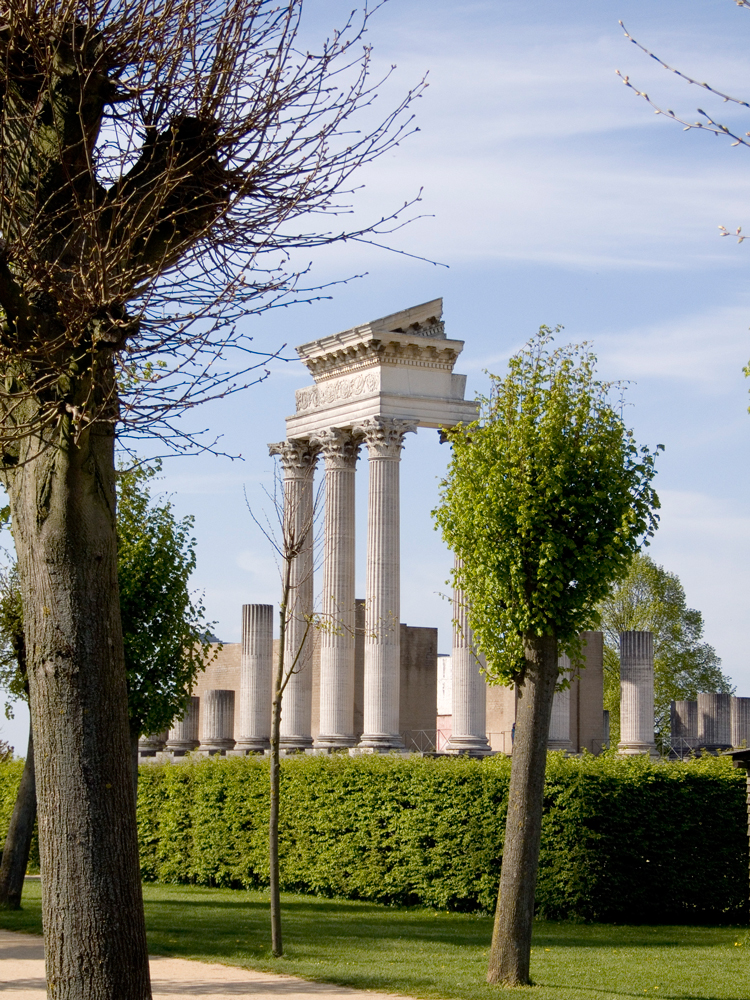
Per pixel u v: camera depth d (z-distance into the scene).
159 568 39.50
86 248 14.77
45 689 14.25
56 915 13.96
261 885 45.34
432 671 73.12
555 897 36.78
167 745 73.00
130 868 14.22
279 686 29.38
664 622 102.00
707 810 37.62
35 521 14.39
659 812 37.25
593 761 38.31
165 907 38.97
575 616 26.73
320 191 15.52
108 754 14.26
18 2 13.87
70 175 14.48
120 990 13.87
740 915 37.84
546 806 37.22
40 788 14.24
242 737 66.81
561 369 28.14
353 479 66.50
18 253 13.79
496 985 24.20
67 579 14.30
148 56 14.80
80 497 14.38
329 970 25.91
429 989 23.66
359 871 40.97
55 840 14.06
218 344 15.44
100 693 14.30
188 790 48.75
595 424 27.91
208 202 15.42
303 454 68.69
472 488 27.66
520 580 26.66
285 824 44.00
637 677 59.75
